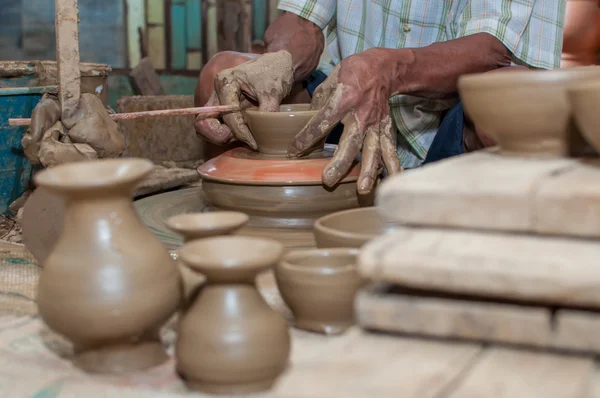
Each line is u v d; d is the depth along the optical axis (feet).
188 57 16.31
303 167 5.34
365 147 5.32
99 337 3.17
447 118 6.91
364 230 4.57
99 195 3.19
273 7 16.85
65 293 3.12
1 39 14.80
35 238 4.87
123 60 15.46
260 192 5.31
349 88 5.19
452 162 3.23
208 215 3.70
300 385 2.53
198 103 7.50
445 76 6.25
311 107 5.82
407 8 8.14
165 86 16.10
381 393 2.45
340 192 5.38
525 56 7.33
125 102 9.48
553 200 2.67
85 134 5.07
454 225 2.86
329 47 9.05
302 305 3.67
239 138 6.01
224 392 3.06
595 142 2.95
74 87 5.10
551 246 2.68
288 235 5.31
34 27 14.90
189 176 9.15
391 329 2.88
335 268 3.57
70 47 5.05
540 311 2.70
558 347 2.67
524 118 3.12
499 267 2.61
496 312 2.72
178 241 5.25
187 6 16.02
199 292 3.32
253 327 3.06
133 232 3.28
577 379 2.52
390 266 2.75
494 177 2.89
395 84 5.71
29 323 4.04
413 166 8.25
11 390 3.17
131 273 3.15
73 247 3.19
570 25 12.13
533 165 3.04
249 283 3.17
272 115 5.41
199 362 3.03
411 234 2.92
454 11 8.04
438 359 2.69
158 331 3.50
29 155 5.12
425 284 2.72
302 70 8.00
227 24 16.47
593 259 2.56
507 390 2.46
